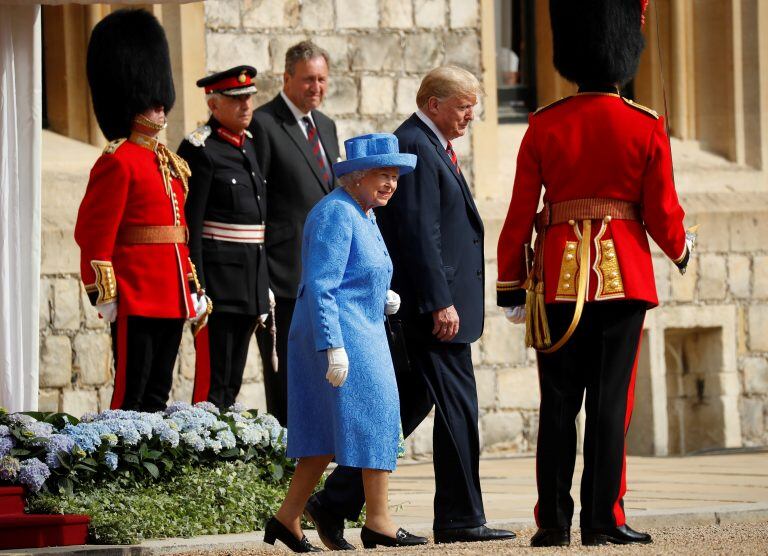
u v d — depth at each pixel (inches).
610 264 727.1
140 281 946.1
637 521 913.5
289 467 970.1
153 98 972.6
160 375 974.4
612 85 745.0
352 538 847.1
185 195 991.0
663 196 732.0
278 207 1133.7
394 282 807.7
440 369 804.0
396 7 1499.8
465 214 823.7
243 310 1067.3
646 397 1579.7
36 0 944.9
